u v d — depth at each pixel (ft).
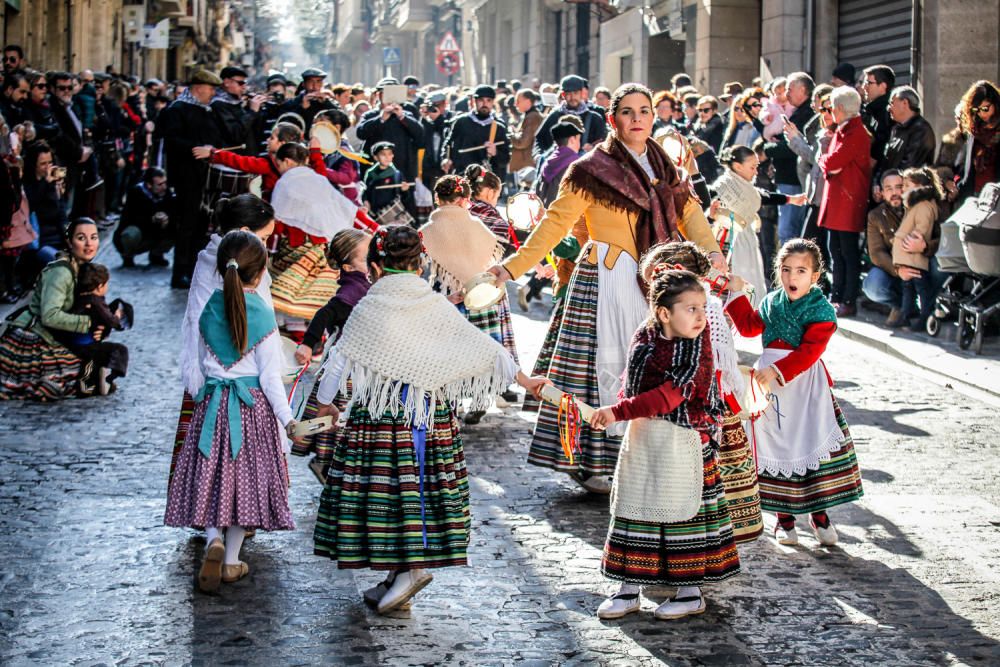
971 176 34.76
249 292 17.21
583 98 49.11
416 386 15.70
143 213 48.78
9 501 20.40
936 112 46.70
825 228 38.45
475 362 15.84
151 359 32.07
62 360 27.78
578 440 20.77
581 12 115.65
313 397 20.93
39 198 41.34
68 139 49.44
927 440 24.86
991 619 16.15
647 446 15.74
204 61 169.58
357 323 15.89
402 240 15.99
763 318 18.83
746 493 17.89
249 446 16.81
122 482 21.62
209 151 33.68
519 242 30.55
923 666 14.71
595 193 19.93
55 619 15.76
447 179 25.40
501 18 146.82
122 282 45.03
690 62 77.97
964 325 33.01
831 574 17.79
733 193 29.76
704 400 15.84
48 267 27.89
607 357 20.24
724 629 15.74
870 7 60.80
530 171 46.52
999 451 24.07
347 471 15.90
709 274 18.98
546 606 16.43
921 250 34.91
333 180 34.24
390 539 15.72
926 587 17.28
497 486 21.84
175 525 16.71
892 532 19.58
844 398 28.45
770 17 67.31
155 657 14.65
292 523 17.07
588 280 20.53
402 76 240.12
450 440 16.17
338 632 15.47
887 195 36.60
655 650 15.05
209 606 16.26
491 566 17.85
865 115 40.11
